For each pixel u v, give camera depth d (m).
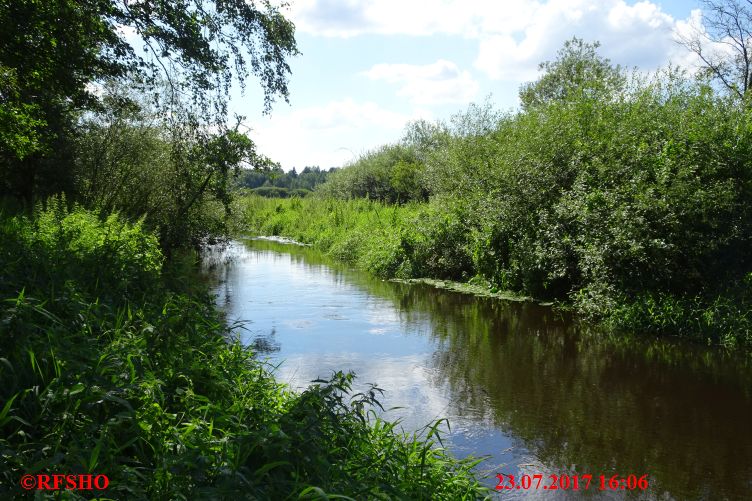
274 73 11.44
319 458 3.26
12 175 15.48
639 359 8.32
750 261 10.26
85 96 11.63
